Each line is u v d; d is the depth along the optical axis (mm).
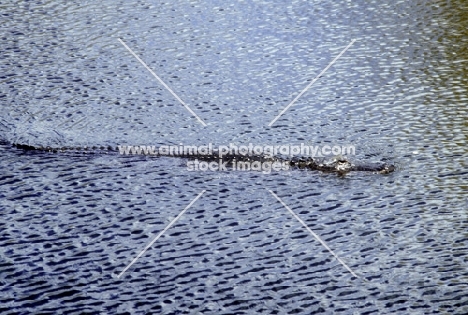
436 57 29016
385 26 31438
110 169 22656
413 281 18047
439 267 18500
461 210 20547
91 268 18609
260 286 17969
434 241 19406
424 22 31656
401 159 22922
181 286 17984
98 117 25375
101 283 18109
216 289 17891
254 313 17094
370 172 22312
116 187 21828
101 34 30828
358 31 31109
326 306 17297
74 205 21047
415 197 21156
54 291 17844
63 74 28047
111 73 28141
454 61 28688
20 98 26484
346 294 17672
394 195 21281
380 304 17328
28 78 27781
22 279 18234
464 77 27578
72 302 17484
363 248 19219
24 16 32250
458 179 21859
